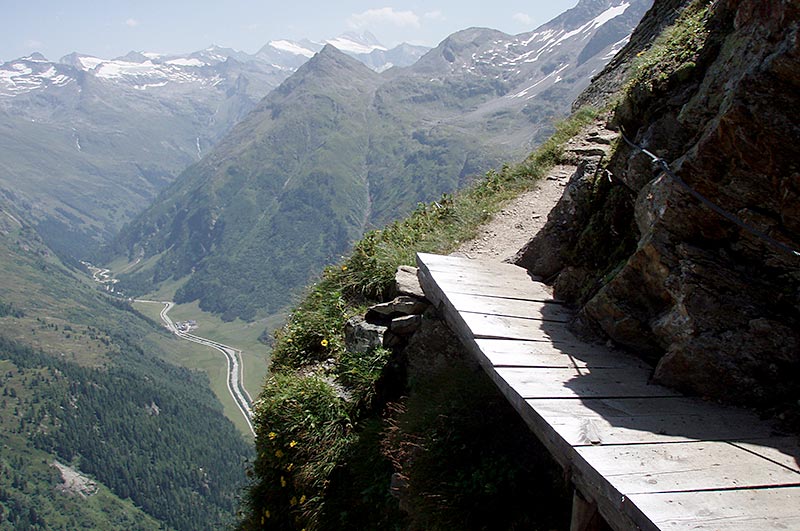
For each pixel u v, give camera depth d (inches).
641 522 112.2
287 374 318.7
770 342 155.7
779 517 110.0
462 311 217.9
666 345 176.4
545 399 157.4
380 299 344.2
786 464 127.8
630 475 124.0
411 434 226.7
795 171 150.9
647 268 183.6
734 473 124.6
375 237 412.2
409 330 279.1
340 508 250.7
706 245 173.0
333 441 267.7
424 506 206.7
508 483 196.5
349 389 283.7
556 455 143.2
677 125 210.7
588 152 445.1
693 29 240.5
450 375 241.9
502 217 392.5
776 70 153.0
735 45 185.2
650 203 187.8
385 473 245.0
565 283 244.8
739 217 163.9
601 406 155.3
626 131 247.3
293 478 271.4
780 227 156.9
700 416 151.1
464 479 204.1
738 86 159.3
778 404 150.6
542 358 184.1
